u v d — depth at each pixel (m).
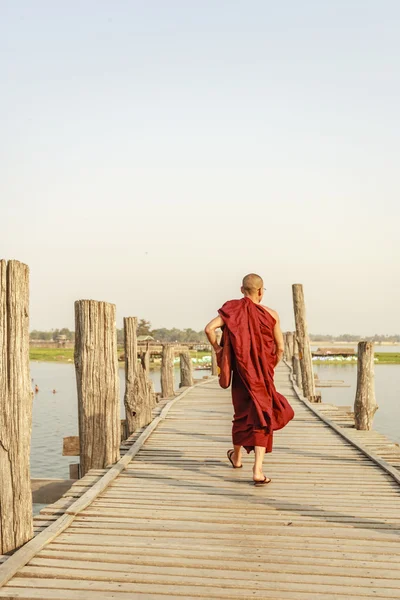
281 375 19.27
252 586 3.21
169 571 3.40
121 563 3.51
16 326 3.70
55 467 13.71
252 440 5.18
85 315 5.88
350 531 4.06
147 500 4.77
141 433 7.82
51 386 36.94
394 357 76.56
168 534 3.99
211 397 12.73
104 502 4.71
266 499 4.80
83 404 5.85
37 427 19.86
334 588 3.19
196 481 5.38
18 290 3.70
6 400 3.67
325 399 28.67
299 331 13.54
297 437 7.65
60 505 4.61
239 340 5.07
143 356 24.98
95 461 5.84
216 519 4.27
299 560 3.55
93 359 5.88
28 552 3.57
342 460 6.27
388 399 28.50
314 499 4.81
